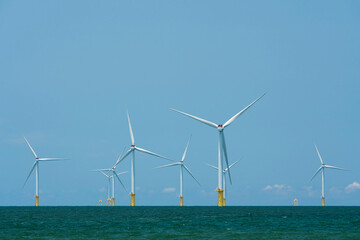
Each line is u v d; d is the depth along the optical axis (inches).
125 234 5634.8
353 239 5103.3
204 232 5841.5
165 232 5856.3
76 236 5452.8
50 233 5797.2
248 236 5393.7
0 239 5182.1
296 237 5290.4
